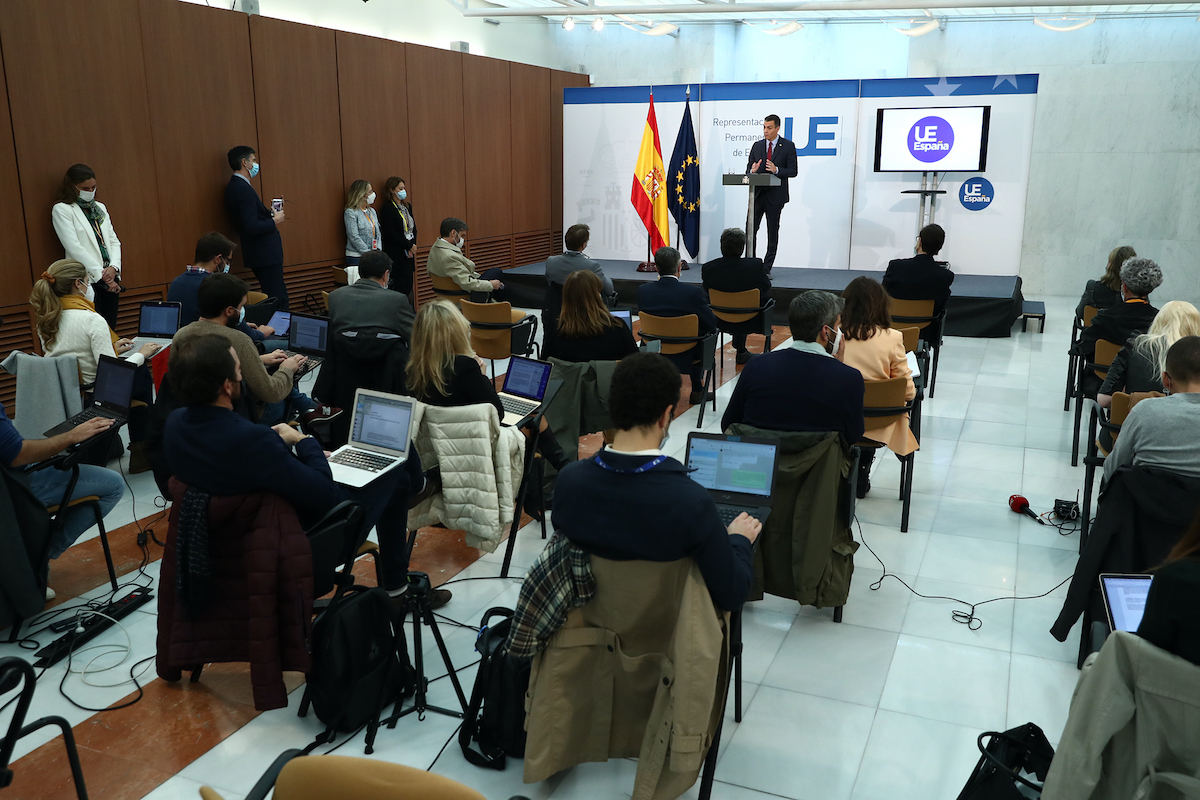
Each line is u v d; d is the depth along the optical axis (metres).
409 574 2.68
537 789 2.43
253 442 2.47
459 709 2.79
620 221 11.74
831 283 9.66
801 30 13.23
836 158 10.51
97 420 3.34
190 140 7.29
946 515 4.43
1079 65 11.42
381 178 9.48
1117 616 2.02
